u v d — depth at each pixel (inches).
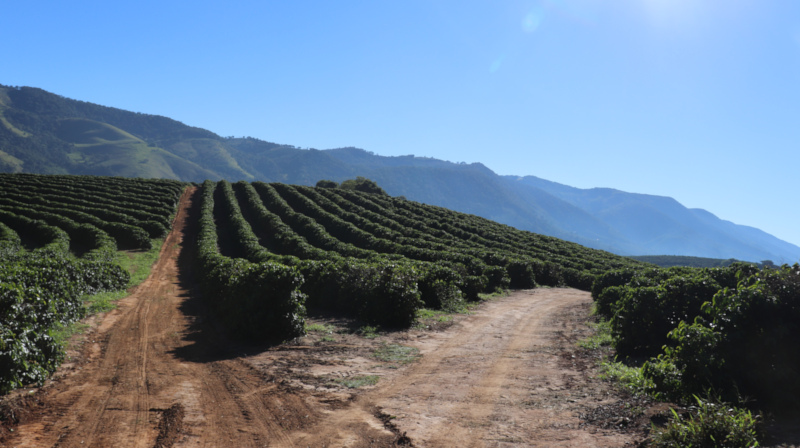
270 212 2257.6
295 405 279.6
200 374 358.3
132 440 223.3
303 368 372.8
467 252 1505.9
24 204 1913.1
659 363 277.7
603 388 296.0
